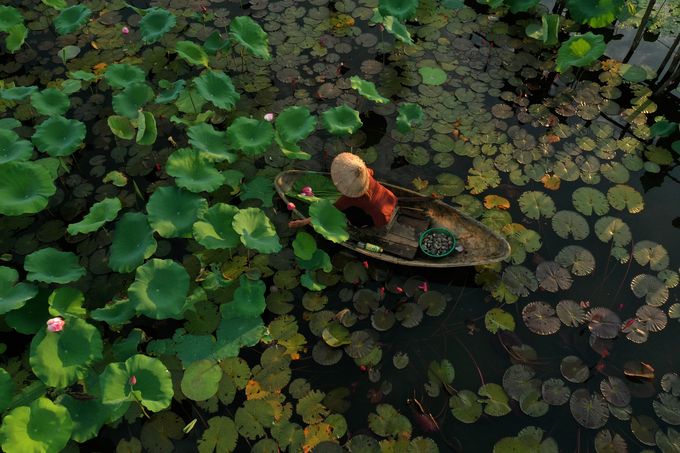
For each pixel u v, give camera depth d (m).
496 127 6.91
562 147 6.67
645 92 7.33
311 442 4.31
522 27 8.39
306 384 4.69
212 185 5.40
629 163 6.48
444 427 4.46
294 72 7.72
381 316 5.11
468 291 5.38
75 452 4.32
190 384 4.56
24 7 8.99
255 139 5.90
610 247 5.65
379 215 5.33
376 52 8.05
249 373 4.72
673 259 5.57
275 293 5.32
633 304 5.22
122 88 7.24
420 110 6.45
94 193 6.25
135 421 4.48
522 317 5.16
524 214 5.96
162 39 8.29
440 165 6.51
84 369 4.38
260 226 5.21
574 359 4.84
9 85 7.16
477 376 4.77
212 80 6.34
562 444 4.36
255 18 8.61
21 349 4.96
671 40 8.13
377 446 4.31
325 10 8.76
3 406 4.16
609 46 8.09
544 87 7.46
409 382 4.73
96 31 8.46
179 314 5.04
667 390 4.66
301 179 5.89
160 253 5.68
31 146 5.85
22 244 5.73
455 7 8.82
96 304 5.25
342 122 6.00
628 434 4.41
